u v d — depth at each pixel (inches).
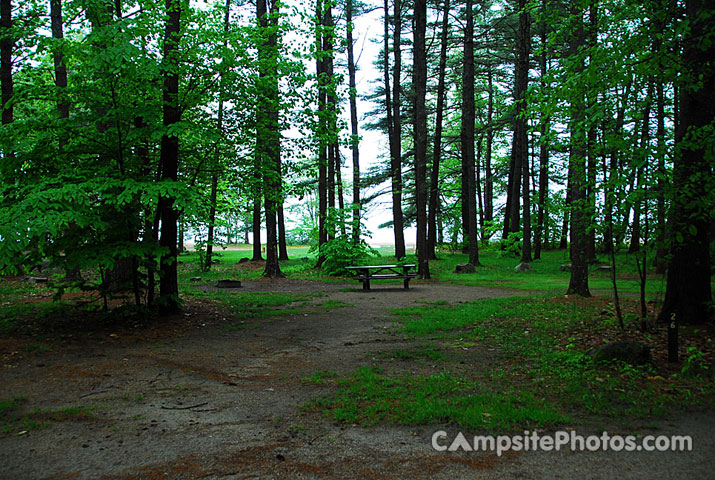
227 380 213.8
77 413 169.9
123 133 336.2
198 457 134.3
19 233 243.1
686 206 222.2
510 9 856.9
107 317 342.0
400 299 489.4
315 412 170.6
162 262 346.6
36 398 187.0
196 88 362.3
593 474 122.6
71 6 298.4
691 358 203.6
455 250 1279.5
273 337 307.4
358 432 151.2
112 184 283.1
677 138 268.1
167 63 318.0
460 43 982.4
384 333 316.5
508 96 1029.2
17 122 294.7
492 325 327.6
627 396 177.8
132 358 250.8
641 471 124.1
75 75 321.1
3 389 196.5
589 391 184.9
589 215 273.7
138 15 322.0
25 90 305.6
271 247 730.8
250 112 386.9
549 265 877.8
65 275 542.6
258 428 156.2
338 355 259.1
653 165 218.4
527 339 279.4
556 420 157.1
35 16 377.4
